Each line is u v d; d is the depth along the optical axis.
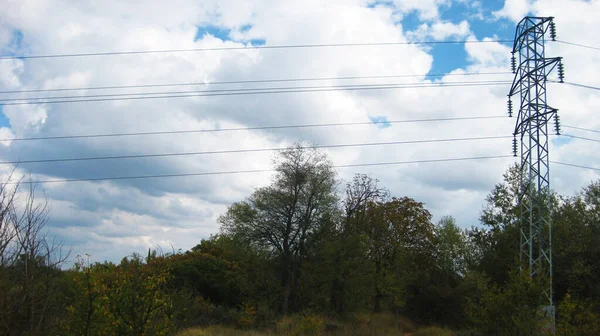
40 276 11.17
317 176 41.00
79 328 11.48
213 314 32.44
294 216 40.34
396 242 46.25
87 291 11.59
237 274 40.03
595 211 38.50
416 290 41.75
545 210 36.75
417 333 33.31
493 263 42.09
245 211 40.50
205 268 40.41
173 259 40.31
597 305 24.16
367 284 37.78
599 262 35.19
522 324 17.28
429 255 48.66
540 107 31.33
